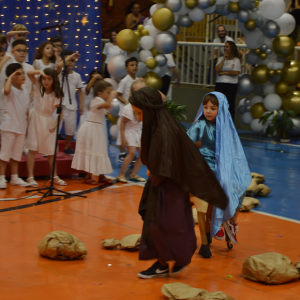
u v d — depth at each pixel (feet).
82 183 27.30
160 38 35.50
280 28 42.19
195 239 13.79
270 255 14.33
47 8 38.58
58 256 15.12
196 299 11.78
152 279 13.87
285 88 44.14
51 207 21.72
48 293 12.52
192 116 55.01
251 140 45.24
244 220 20.90
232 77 43.14
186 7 36.81
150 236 13.26
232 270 14.89
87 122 26.35
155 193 13.30
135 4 49.11
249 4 39.37
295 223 20.61
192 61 56.29
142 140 13.07
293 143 44.45
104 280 13.62
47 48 29.19
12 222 19.15
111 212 21.29
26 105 25.03
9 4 37.99
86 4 38.34
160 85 36.76
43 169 27.48
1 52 26.37
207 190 12.82
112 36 47.01
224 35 51.55
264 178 28.27
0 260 14.96
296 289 13.50
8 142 24.58
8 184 25.81
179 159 12.92
